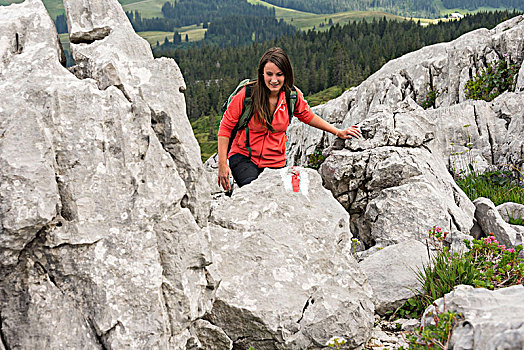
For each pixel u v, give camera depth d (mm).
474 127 9500
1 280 2746
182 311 3088
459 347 2881
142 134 3123
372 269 4793
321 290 3707
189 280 3182
